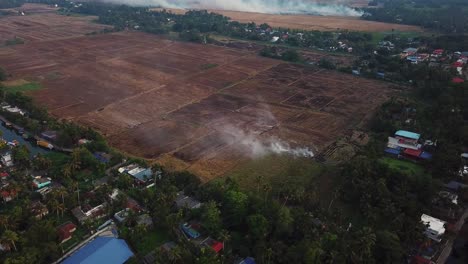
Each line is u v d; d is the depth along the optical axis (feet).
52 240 258.37
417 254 263.49
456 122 435.53
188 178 332.19
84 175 346.74
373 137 433.89
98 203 308.40
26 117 458.50
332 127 470.39
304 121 486.38
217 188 306.96
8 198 302.45
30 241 248.73
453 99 486.79
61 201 298.15
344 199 321.52
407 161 386.52
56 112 495.82
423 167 374.02
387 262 246.47
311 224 273.54
